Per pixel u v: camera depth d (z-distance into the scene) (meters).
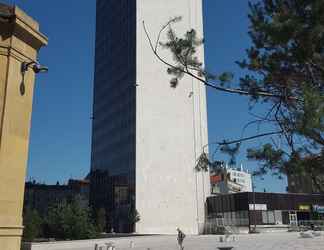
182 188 78.94
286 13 8.98
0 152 8.02
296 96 9.26
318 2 8.55
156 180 77.62
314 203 72.12
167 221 76.12
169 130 81.25
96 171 94.25
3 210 7.94
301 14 8.98
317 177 8.82
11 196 8.15
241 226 69.56
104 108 95.06
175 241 40.41
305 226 67.69
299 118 8.20
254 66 9.98
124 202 78.56
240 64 10.24
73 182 134.88
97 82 101.12
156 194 76.94
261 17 9.80
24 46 8.90
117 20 93.19
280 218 70.38
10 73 8.45
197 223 77.69
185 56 9.82
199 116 85.00
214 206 77.50
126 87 84.75
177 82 10.10
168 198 77.44
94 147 97.69
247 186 96.56
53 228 41.16
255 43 10.10
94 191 92.81
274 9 9.64
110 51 95.50
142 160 77.75
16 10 8.64
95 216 66.31
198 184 80.19
